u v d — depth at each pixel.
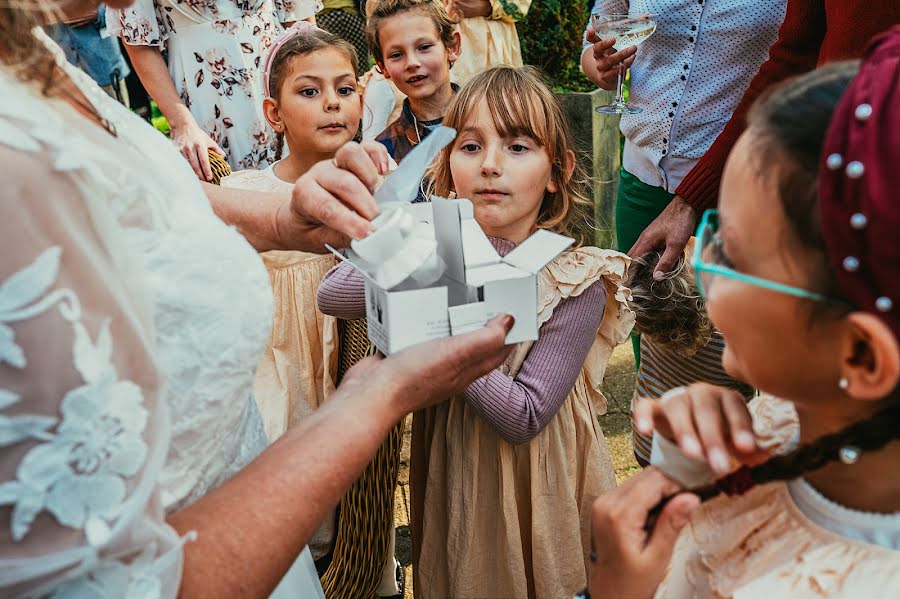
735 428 0.74
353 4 4.68
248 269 0.95
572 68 4.68
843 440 0.66
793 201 0.63
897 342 0.58
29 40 0.74
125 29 2.82
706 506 0.88
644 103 2.50
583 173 1.80
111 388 0.67
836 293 0.62
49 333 0.63
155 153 1.00
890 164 0.57
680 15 2.33
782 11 2.24
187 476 0.91
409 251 1.03
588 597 0.93
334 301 1.67
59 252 0.64
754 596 0.75
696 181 2.01
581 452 1.71
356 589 1.68
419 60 2.89
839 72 0.68
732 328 0.70
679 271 1.88
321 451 0.84
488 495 1.64
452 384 0.97
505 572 1.65
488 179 1.59
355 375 0.96
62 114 0.76
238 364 0.91
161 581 0.72
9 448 0.64
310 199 1.11
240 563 0.77
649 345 2.12
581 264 1.57
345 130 2.41
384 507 1.66
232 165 3.13
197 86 2.99
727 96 2.37
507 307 1.02
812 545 0.75
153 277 0.80
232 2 2.94
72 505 0.66
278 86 2.39
